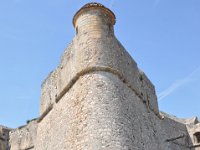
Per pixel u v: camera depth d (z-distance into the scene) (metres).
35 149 17.56
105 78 13.23
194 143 24.98
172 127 23.91
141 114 15.77
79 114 13.04
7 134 22.77
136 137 13.74
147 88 18.36
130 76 15.59
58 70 16.73
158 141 17.42
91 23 14.20
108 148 11.66
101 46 13.76
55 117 15.88
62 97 15.48
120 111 12.91
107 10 14.62
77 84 13.88
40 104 18.44
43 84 18.58
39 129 17.89
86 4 14.56
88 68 13.36
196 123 27.56
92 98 12.73
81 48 13.99
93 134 11.94
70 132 13.41
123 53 15.45
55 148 14.80
